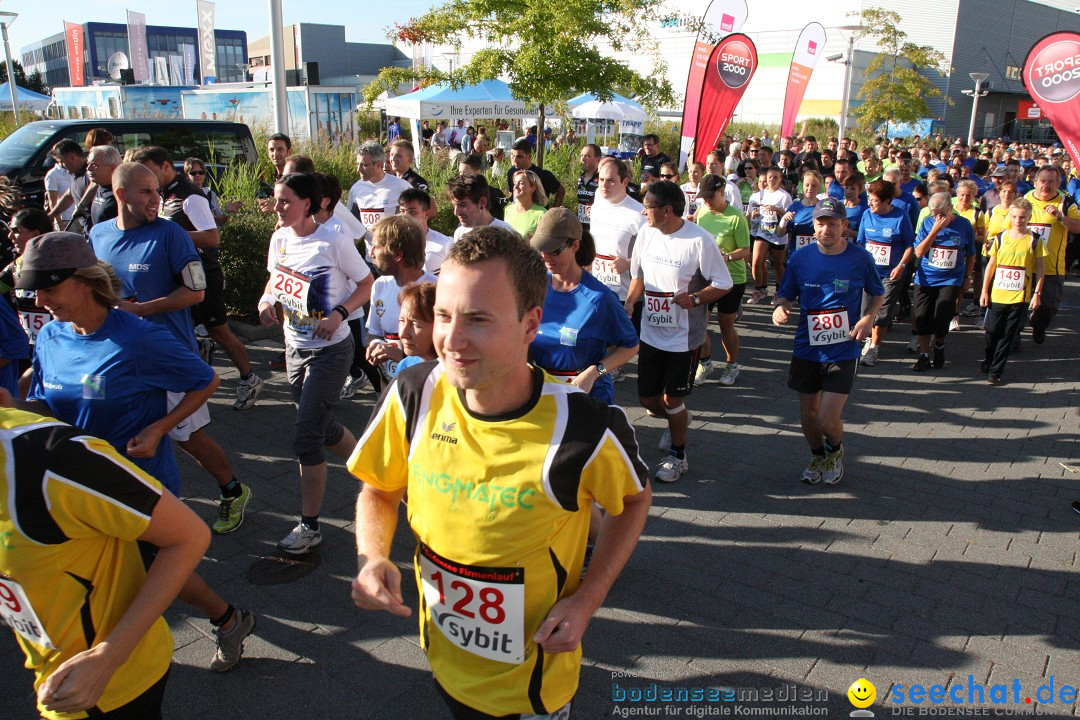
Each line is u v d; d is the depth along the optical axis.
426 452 1.78
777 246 10.65
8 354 3.96
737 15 12.80
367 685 3.21
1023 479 5.24
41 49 71.75
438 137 22.64
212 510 4.62
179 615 3.62
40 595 1.86
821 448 5.10
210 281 5.88
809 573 4.06
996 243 7.23
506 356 1.61
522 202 6.36
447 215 11.62
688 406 6.63
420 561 1.90
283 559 4.07
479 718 1.90
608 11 13.28
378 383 6.41
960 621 3.66
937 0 42.97
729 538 4.42
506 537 1.72
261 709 3.06
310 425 3.99
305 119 20.64
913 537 4.45
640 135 22.75
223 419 6.04
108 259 4.20
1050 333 9.23
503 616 1.79
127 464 1.86
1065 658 3.40
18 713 3.04
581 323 3.61
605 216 6.21
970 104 45.66
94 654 1.81
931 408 6.65
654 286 4.88
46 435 1.77
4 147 10.44
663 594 3.86
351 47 53.94
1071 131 8.23
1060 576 4.05
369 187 7.56
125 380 2.88
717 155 10.23
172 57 38.03
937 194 7.30
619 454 1.75
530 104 14.07
